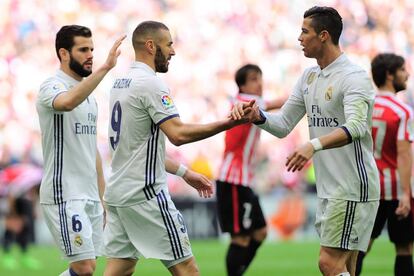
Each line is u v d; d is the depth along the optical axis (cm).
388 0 8594
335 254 2042
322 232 2052
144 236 2033
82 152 2233
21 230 4697
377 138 2633
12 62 7850
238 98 3148
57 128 2197
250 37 8462
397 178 2639
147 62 2038
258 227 3152
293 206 6462
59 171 2203
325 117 2027
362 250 2061
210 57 8288
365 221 2033
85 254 2186
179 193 6356
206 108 7975
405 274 2684
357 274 2634
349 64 2003
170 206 2028
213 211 6200
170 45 2045
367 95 1959
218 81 8125
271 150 7125
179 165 2173
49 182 2208
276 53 8381
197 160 6731
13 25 8075
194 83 8100
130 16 8456
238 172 3152
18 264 4750
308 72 2091
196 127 1950
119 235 2077
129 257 2097
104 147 6981
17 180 4900
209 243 6088
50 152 2211
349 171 2011
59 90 2167
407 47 8469
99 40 8206
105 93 7619
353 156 2008
